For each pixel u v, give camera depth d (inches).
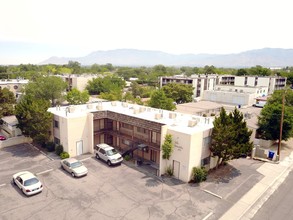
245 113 1872.5
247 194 931.3
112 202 853.8
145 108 1486.2
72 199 868.6
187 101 2962.6
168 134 1056.2
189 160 995.3
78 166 1072.8
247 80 3900.1
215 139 1043.3
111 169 1133.7
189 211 807.7
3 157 1245.1
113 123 1448.1
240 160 1285.7
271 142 1541.6
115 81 4037.9
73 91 2516.0
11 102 1791.3
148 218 766.5
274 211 823.7
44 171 1091.9
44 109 1310.3
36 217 760.3
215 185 995.3
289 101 1900.8
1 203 832.9
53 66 6766.7
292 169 1195.3
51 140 1400.1
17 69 5526.6
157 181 1022.4
